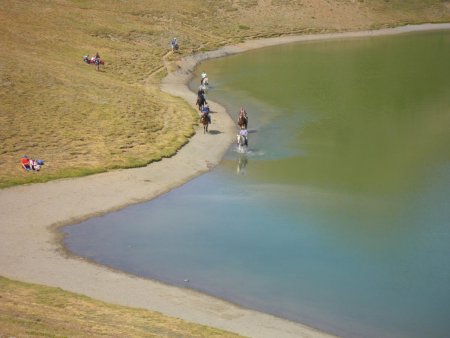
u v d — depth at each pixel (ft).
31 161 154.40
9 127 181.06
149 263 112.37
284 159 173.27
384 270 109.29
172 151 175.83
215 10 427.33
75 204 138.51
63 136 179.93
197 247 119.14
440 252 115.85
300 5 447.42
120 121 198.49
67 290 98.17
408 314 95.61
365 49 353.10
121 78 269.44
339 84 266.36
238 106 232.12
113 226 128.77
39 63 257.14
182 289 102.58
